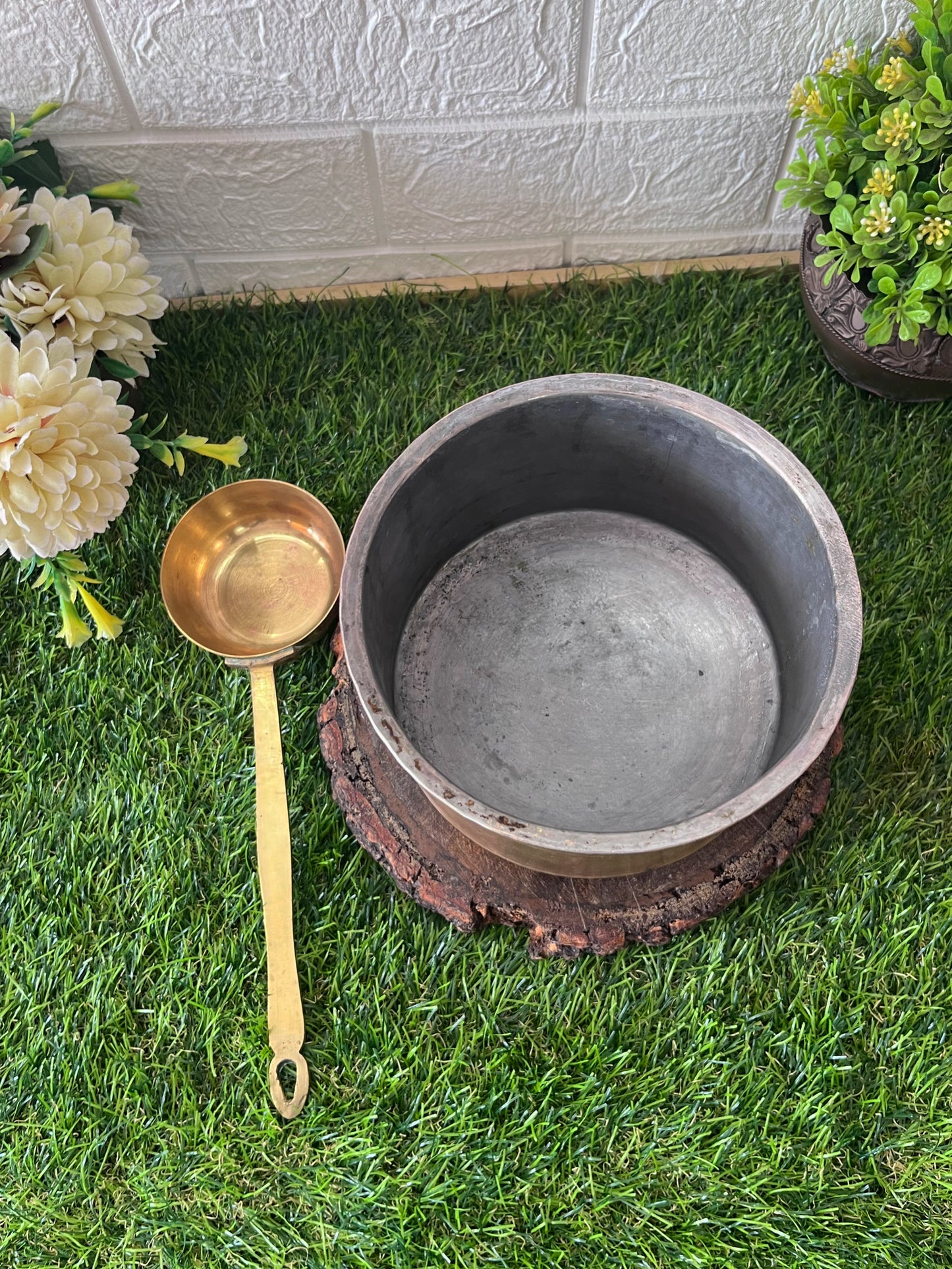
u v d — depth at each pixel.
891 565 1.33
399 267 1.55
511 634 1.21
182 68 1.22
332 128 1.31
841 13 1.21
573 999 1.12
